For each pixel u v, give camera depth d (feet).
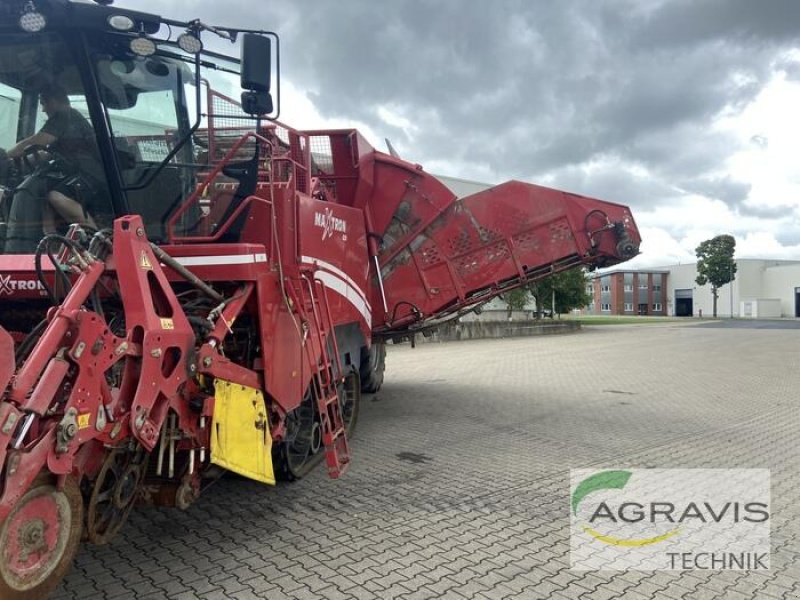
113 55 14.99
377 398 34.30
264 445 14.60
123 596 11.65
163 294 11.89
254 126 16.14
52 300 12.24
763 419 28.68
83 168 15.31
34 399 8.93
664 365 51.13
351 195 25.63
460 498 17.53
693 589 12.29
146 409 10.94
